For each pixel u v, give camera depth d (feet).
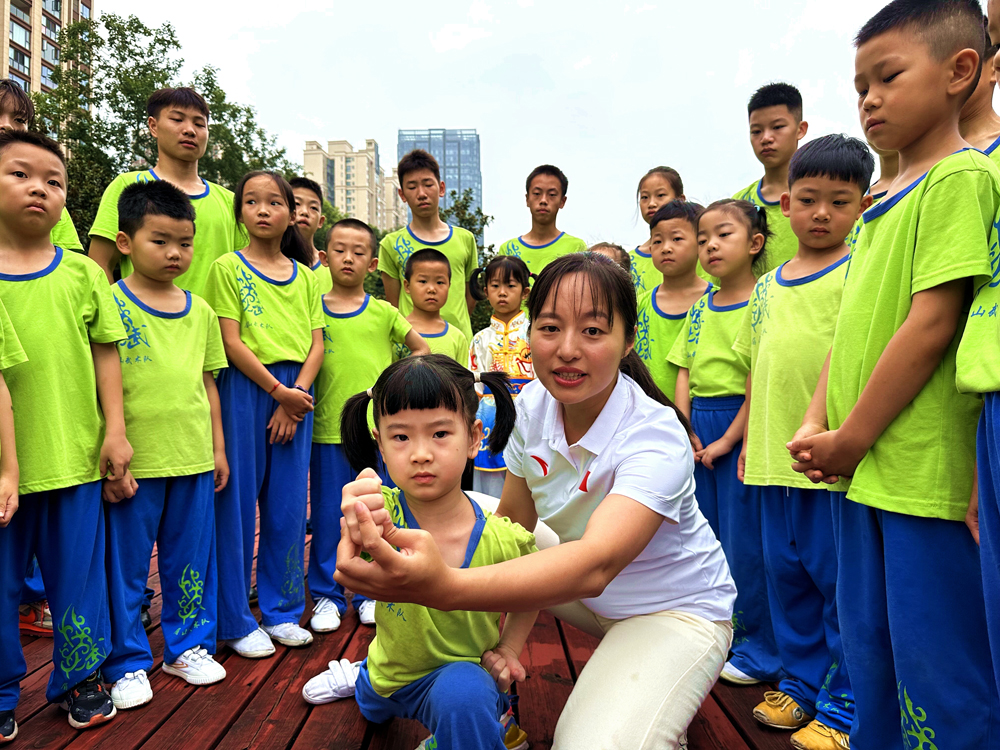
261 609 8.50
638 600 5.23
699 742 6.12
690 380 8.63
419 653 5.02
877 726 5.01
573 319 4.48
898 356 4.66
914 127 4.88
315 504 9.42
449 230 13.65
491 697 4.72
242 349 8.21
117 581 6.83
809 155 6.89
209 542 7.61
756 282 8.05
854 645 5.10
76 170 48.37
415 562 3.13
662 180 12.75
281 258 9.14
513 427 5.41
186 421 7.28
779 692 6.58
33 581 8.52
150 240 7.19
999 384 3.94
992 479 4.03
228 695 6.92
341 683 6.74
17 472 5.91
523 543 5.24
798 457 5.32
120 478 6.68
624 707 4.50
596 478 4.96
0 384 5.89
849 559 5.21
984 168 4.50
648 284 12.53
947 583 4.49
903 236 4.87
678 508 4.61
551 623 8.89
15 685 6.27
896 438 4.73
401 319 10.21
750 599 7.46
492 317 11.35
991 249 4.35
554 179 13.58
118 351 6.94
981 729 4.36
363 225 9.98
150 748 5.94
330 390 9.37
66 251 6.76
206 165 61.26
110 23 57.62
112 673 6.78
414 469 4.75
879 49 4.88
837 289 6.74
